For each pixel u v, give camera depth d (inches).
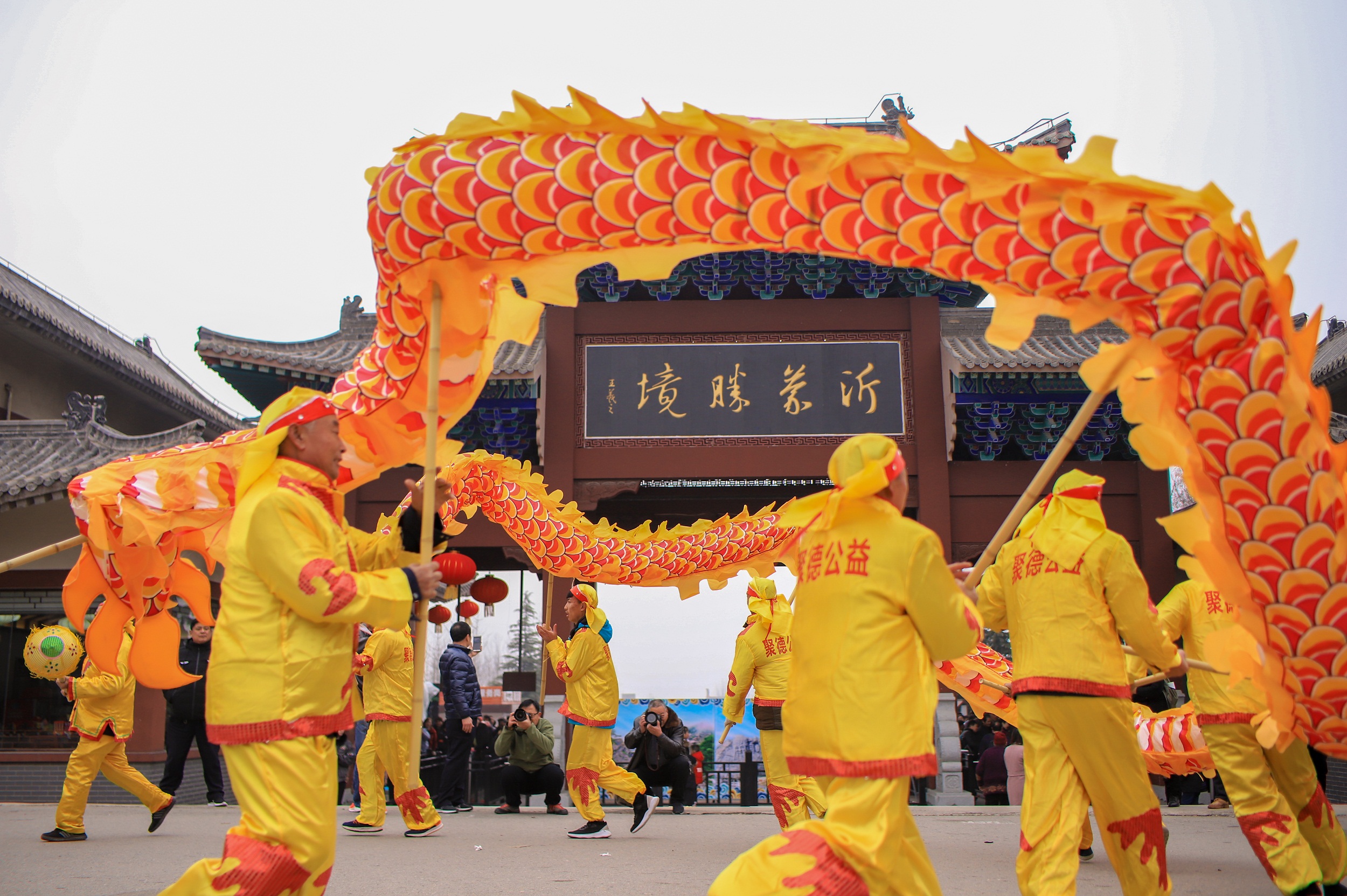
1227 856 306.0
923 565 141.6
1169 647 197.2
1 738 560.4
